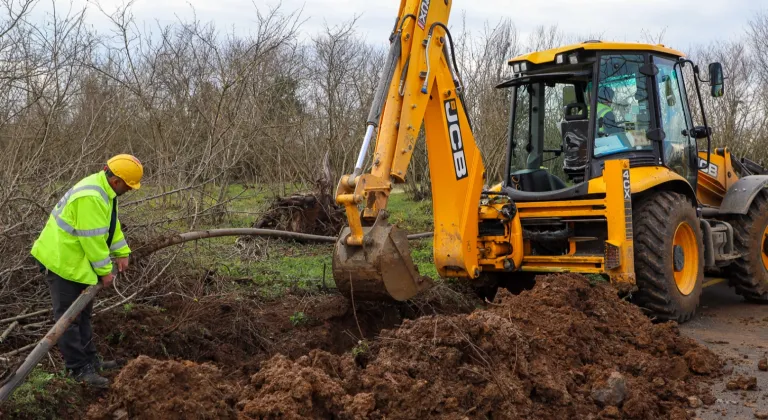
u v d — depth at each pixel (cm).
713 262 701
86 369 433
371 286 534
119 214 650
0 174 569
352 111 1494
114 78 864
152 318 539
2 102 612
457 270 643
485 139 1602
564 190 645
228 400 373
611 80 654
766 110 1966
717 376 504
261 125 1134
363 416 367
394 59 573
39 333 495
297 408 357
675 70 712
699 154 785
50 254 421
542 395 425
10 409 374
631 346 529
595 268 621
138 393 345
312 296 664
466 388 402
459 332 432
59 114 657
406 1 588
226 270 756
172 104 1100
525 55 684
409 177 1844
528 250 679
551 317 518
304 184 1333
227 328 548
